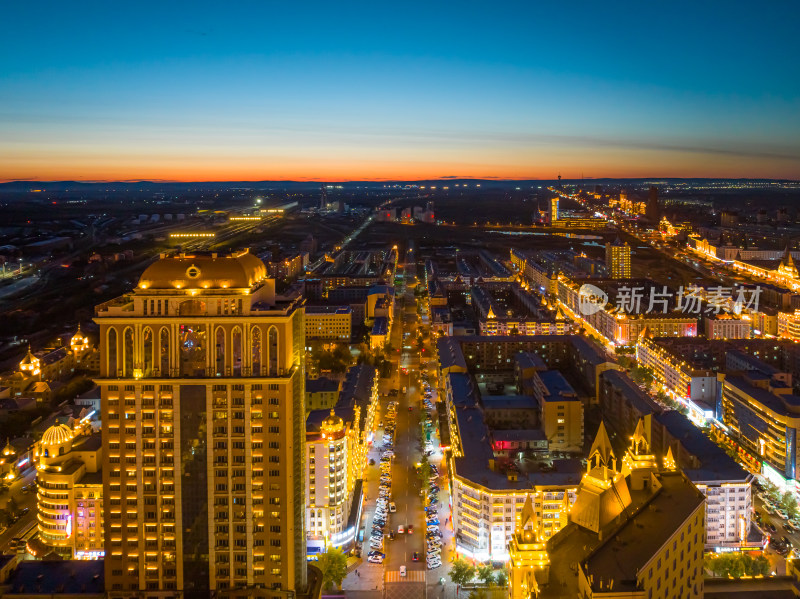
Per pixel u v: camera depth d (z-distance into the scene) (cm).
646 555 17100
